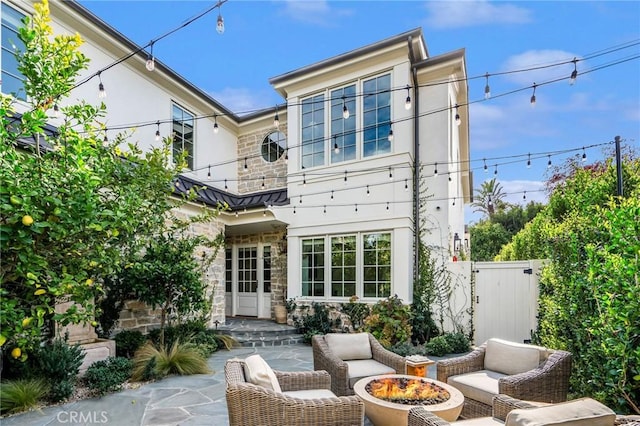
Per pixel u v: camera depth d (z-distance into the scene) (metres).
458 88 10.20
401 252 8.25
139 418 4.11
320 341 4.93
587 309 4.09
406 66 8.41
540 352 4.10
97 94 7.62
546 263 6.92
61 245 3.01
